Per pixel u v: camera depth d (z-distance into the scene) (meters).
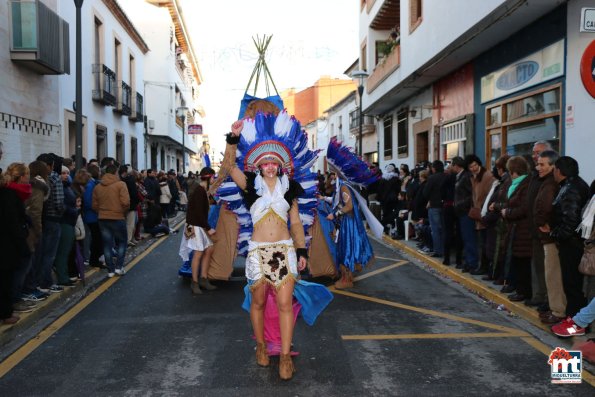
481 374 4.21
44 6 10.61
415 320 5.82
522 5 8.27
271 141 4.41
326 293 4.55
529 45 9.41
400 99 17.64
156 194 14.00
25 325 5.65
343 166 7.45
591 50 6.07
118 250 8.59
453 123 13.23
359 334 5.30
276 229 4.22
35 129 11.31
